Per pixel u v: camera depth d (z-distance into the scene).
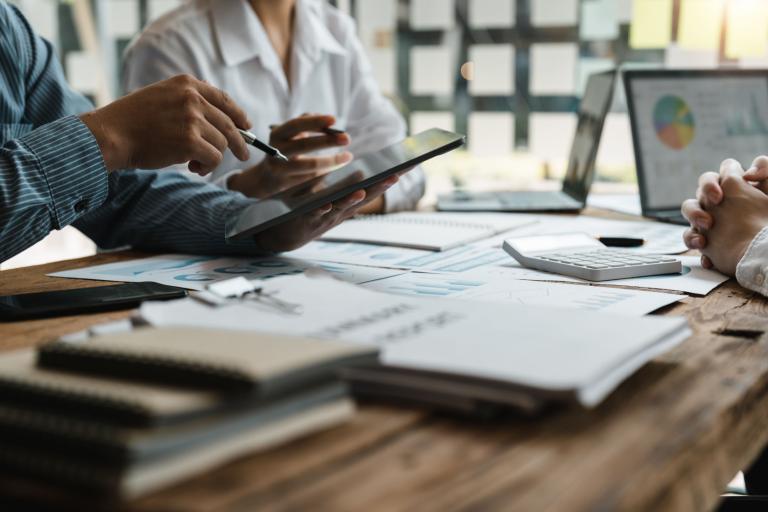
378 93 1.93
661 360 0.56
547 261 0.92
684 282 0.86
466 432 0.42
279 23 1.78
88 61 2.67
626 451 0.40
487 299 0.76
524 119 2.39
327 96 1.84
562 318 0.55
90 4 2.62
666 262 0.91
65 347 0.42
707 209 0.94
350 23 1.97
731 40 1.91
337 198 0.89
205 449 0.37
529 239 1.01
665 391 0.49
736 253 0.87
